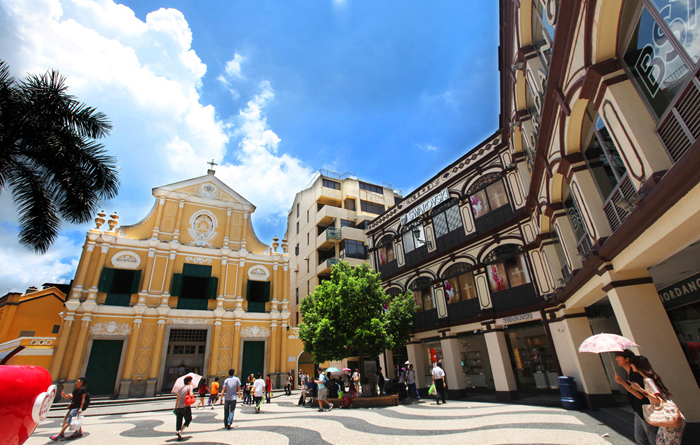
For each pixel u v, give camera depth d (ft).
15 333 80.53
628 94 17.58
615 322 39.06
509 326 48.60
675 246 18.33
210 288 85.87
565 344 39.40
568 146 26.13
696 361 27.66
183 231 88.53
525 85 38.09
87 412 53.36
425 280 63.36
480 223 53.93
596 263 24.34
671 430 13.15
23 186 35.94
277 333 89.97
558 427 26.89
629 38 17.35
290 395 74.74
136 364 72.38
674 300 29.07
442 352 56.24
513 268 48.37
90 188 38.50
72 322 69.87
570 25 20.84
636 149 17.11
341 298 52.90
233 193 98.17
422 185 67.15
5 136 32.86
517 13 32.48
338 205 121.70
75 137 36.88
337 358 53.83
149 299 78.43
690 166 13.14
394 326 53.93
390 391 54.34
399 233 71.67
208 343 80.53
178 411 30.55
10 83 33.32
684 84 13.99
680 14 13.71
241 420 41.06
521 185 47.78
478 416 34.17
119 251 79.36
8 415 8.48
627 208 17.90
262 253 97.30
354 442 26.13
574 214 31.99
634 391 14.62
